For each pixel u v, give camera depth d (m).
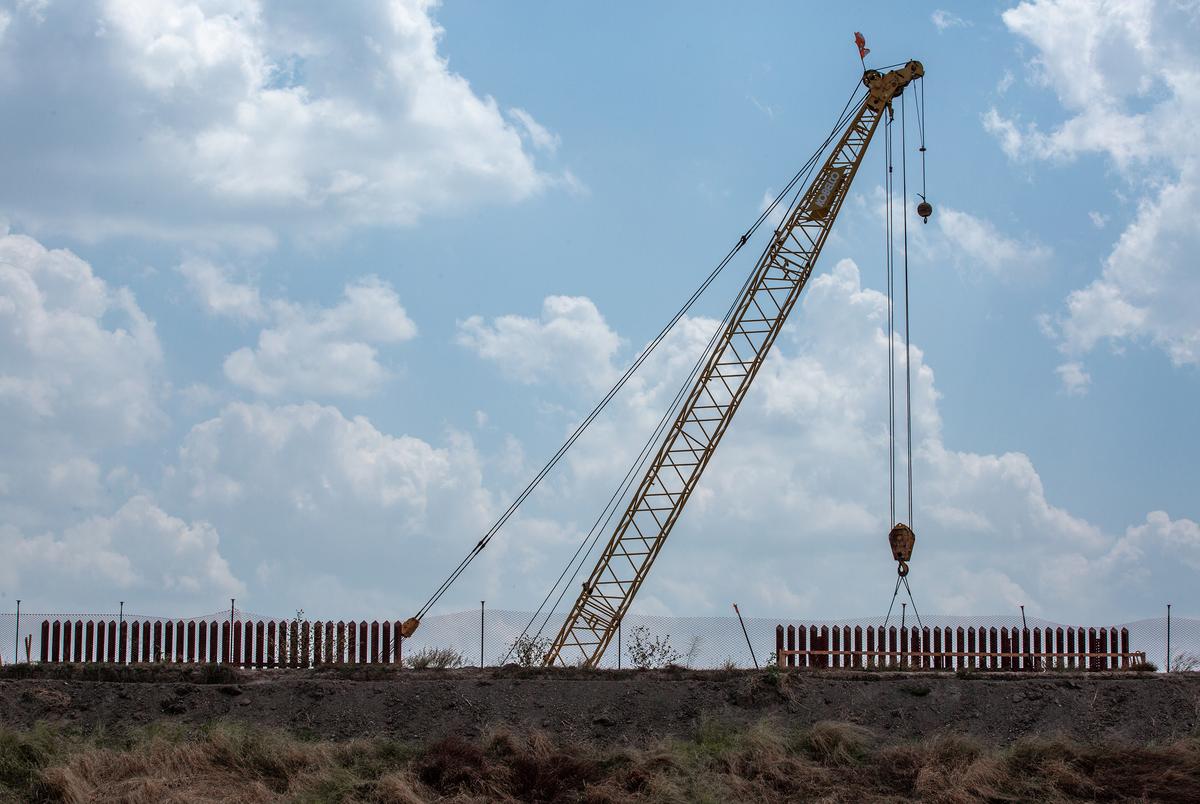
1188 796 29.52
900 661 46.38
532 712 35.84
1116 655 47.00
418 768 31.28
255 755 32.03
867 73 64.38
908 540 54.25
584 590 61.12
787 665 44.69
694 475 61.81
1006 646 47.16
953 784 29.98
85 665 40.78
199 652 45.06
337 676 39.62
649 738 34.50
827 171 63.62
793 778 30.84
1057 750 31.36
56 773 29.84
